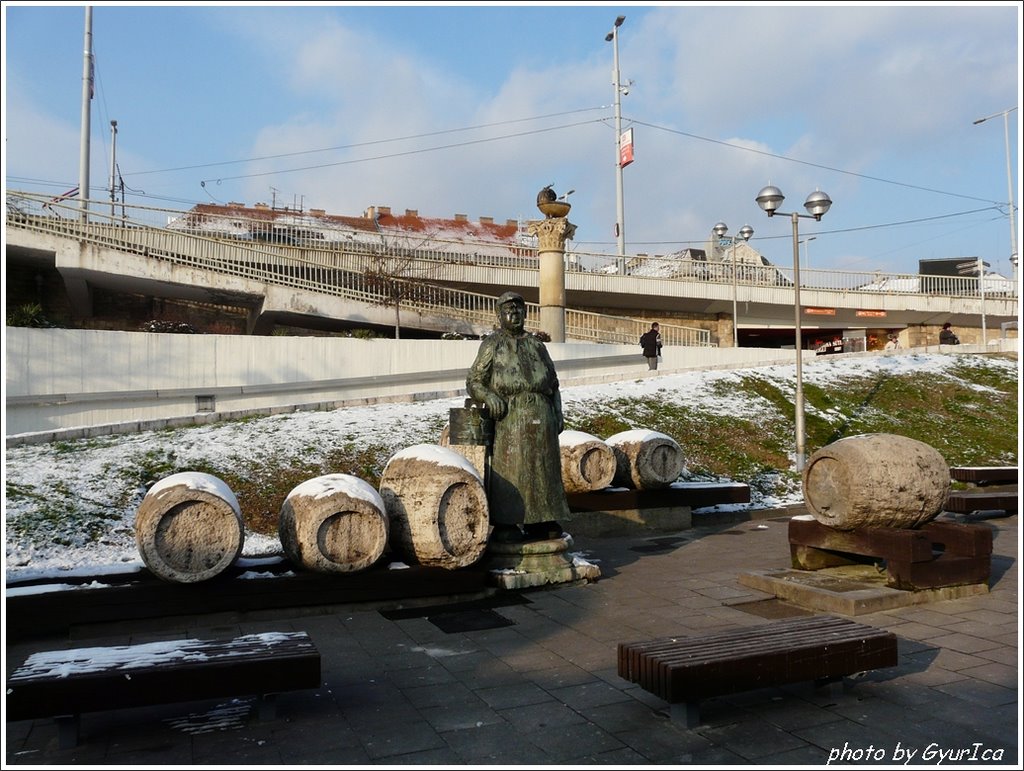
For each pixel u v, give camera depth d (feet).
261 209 131.75
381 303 87.30
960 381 77.41
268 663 14.90
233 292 83.46
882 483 24.88
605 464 39.75
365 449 46.44
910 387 74.02
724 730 14.83
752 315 138.51
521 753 13.94
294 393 67.31
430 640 21.48
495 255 117.91
